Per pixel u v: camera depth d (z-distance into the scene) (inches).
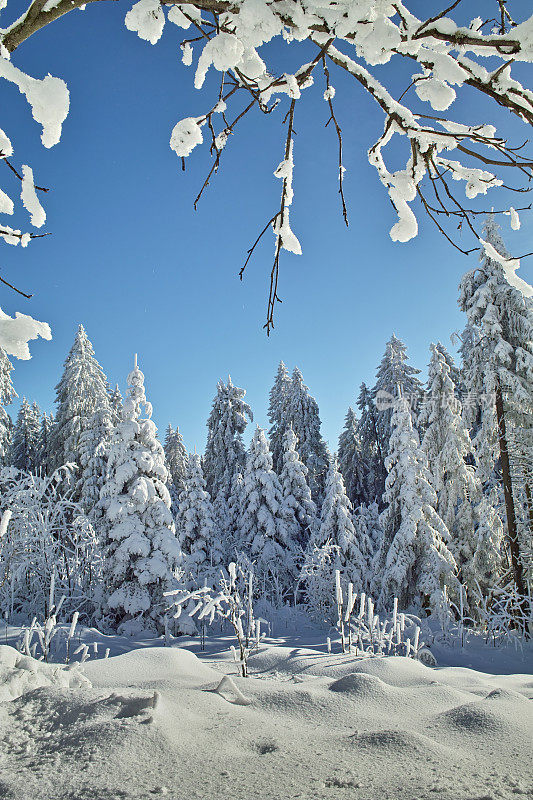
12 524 402.9
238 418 1369.3
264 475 897.5
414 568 601.0
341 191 68.1
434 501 599.5
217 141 65.3
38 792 70.9
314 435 1298.0
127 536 542.9
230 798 67.6
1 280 54.2
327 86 67.5
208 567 748.0
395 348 1123.9
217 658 257.0
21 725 100.3
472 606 594.6
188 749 87.0
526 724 101.6
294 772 77.7
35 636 305.1
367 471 1227.9
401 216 67.1
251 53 65.4
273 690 129.6
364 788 70.9
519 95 55.6
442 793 68.5
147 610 518.3
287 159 61.8
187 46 65.7
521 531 553.9
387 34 54.8
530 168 61.2
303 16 55.6
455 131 64.1
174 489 1411.2
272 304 63.4
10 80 49.8
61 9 51.8
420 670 171.0
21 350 49.4
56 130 51.7
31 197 55.1
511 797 66.4
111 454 579.2
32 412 1409.9
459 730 100.3
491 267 599.8
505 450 574.2
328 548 661.3
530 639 478.6
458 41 54.7
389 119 64.3
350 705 119.3
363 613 290.4
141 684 146.4
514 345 599.8
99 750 83.7
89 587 519.5
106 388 1088.2
